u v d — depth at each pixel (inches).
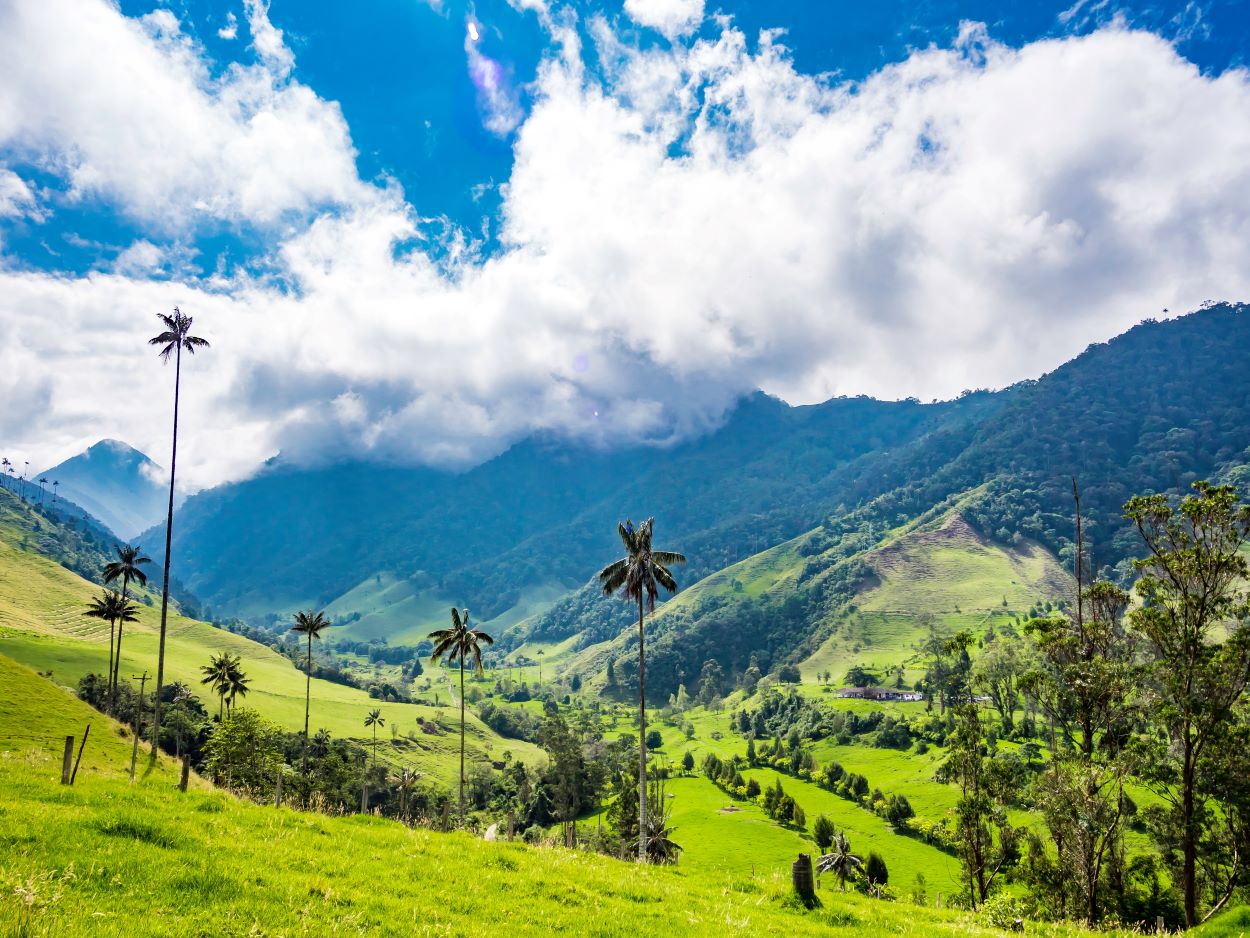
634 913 635.5
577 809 6033.5
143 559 4188.0
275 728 4773.6
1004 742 5078.7
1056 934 794.8
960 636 2689.5
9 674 3592.5
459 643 3538.4
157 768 3019.2
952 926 748.6
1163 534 1855.3
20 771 998.4
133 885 482.3
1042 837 2370.8
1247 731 1669.5
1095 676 1929.1
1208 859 1798.7
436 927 499.2
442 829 1091.9
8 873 454.6
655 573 2524.6
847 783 6796.3
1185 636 1747.0
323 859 641.0
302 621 4586.6
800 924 689.6
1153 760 1772.9
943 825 2426.2
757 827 5693.9
